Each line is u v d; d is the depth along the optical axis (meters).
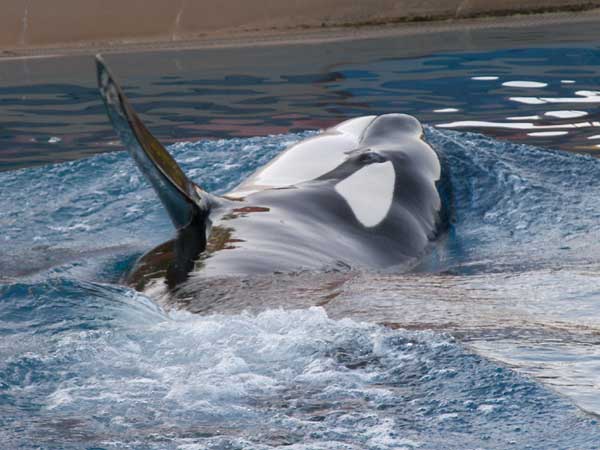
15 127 32.50
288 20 52.62
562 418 8.40
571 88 35.66
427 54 43.03
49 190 24.12
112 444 7.85
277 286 14.14
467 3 53.75
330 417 8.44
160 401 8.79
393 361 9.73
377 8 53.31
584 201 21.64
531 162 24.05
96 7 52.31
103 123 32.88
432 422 8.34
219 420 8.39
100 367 9.64
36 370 9.57
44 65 44.56
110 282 16.61
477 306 12.48
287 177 20.81
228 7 52.78
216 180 23.91
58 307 11.87
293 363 9.70
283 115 32.69
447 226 20.47
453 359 9.71
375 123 23.06
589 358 9.93
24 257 19.06
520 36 46.81
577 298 13.19
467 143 24.72
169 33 51.16
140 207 22.67
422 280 14.80
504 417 8.45
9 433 8.13
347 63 41.88
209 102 35.06
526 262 17.45
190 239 17.59
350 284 14.20
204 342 10.30
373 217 19.03
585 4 54.34
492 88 36.03
